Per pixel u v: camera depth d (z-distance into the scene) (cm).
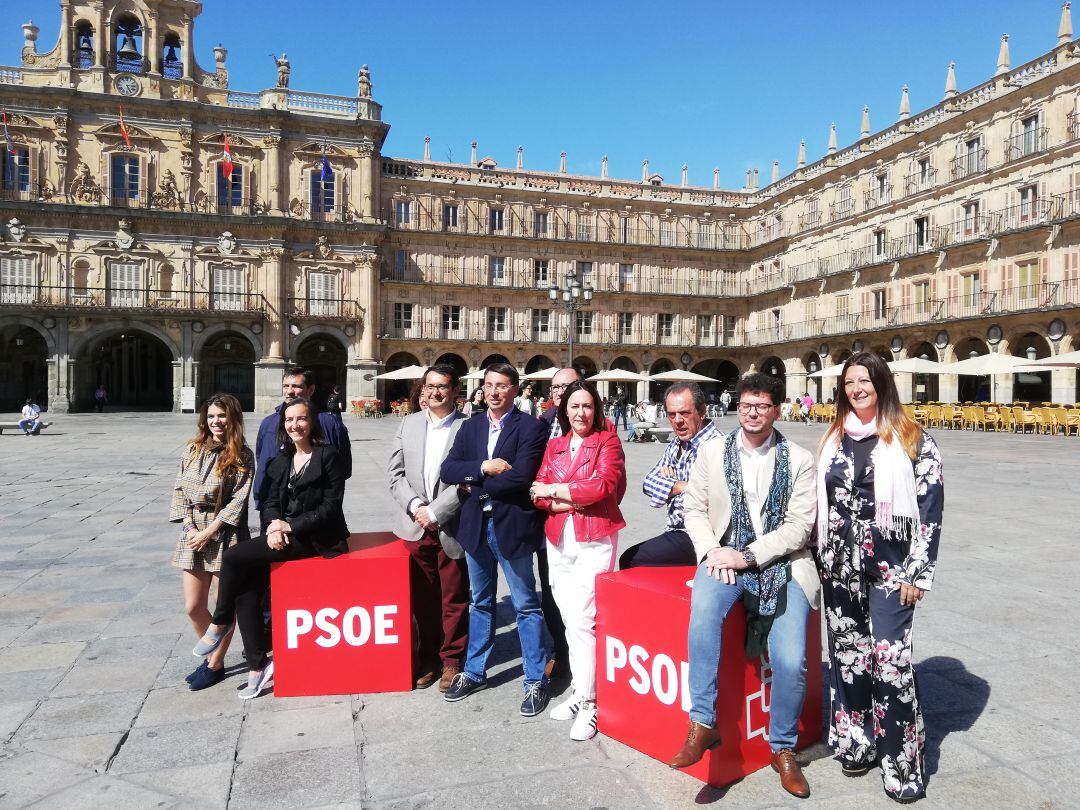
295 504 477
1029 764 372
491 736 415
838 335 4466
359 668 477
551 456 454
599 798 349
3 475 1499
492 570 469
